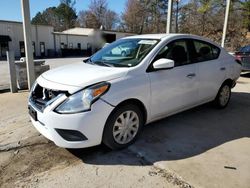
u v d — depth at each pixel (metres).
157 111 3.84
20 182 2.82
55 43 38.03
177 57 4.16
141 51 3.92
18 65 7.41
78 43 41.09
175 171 2.98
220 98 5.27
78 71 3.55
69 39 39.72
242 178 2.86
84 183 2.79
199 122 4.59
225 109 5.41
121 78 3.35
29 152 3.45
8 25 32.19
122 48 4.22
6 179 2.88
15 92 7.14
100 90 3.10
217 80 4.95
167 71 3.88
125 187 2.71
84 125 3.02
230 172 2.97
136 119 3.59
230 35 30.75
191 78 4.29
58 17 66.88
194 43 4.54
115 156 3.33
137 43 4.18
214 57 4.96
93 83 3.13
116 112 3.28
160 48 3.92
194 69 4.37
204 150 3.51
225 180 2.82
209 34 33.31
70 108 2.99
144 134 4.01
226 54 5.28
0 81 10.30
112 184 2.77
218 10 31.73
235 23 30.80
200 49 4.65
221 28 32.06
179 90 4.11
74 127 3.00
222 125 4.47
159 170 3.02
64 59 28.27
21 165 3.15
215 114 5.06
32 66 6.84
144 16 55.38
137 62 3.70
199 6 34.81
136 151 3.45
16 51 33.47
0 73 13.63
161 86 3.78
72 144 3.07
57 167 3.10
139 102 3.57
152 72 3.70
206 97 4.81
